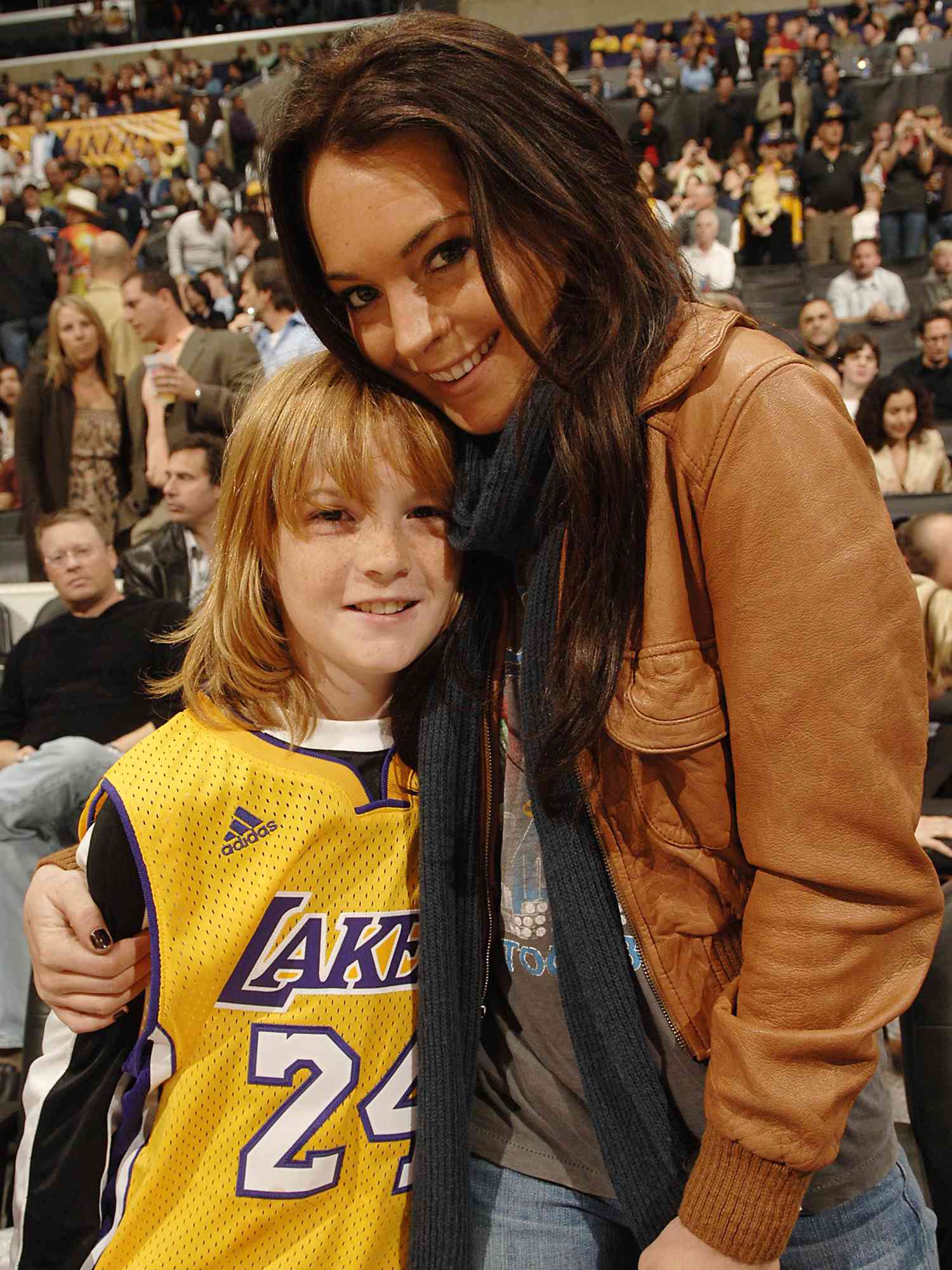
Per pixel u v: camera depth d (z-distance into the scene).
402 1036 0.85
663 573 0.71
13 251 6.45
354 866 0.83
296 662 0.86
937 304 6.12
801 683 0.65
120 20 12.23
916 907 0.67
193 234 7.22
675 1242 0.72
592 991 0.78
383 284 0.73
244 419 0.84
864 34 9.92
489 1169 0.93
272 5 11.99
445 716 0.83
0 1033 1.98
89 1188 0.82
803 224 7.49
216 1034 0.80
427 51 0.68
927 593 2.12
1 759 2.49
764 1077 0.67
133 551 2.92
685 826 0.75
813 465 0.65
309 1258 0.81
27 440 3.91
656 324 0.71
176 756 0.81
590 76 9.73
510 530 0.78
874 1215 0.83
